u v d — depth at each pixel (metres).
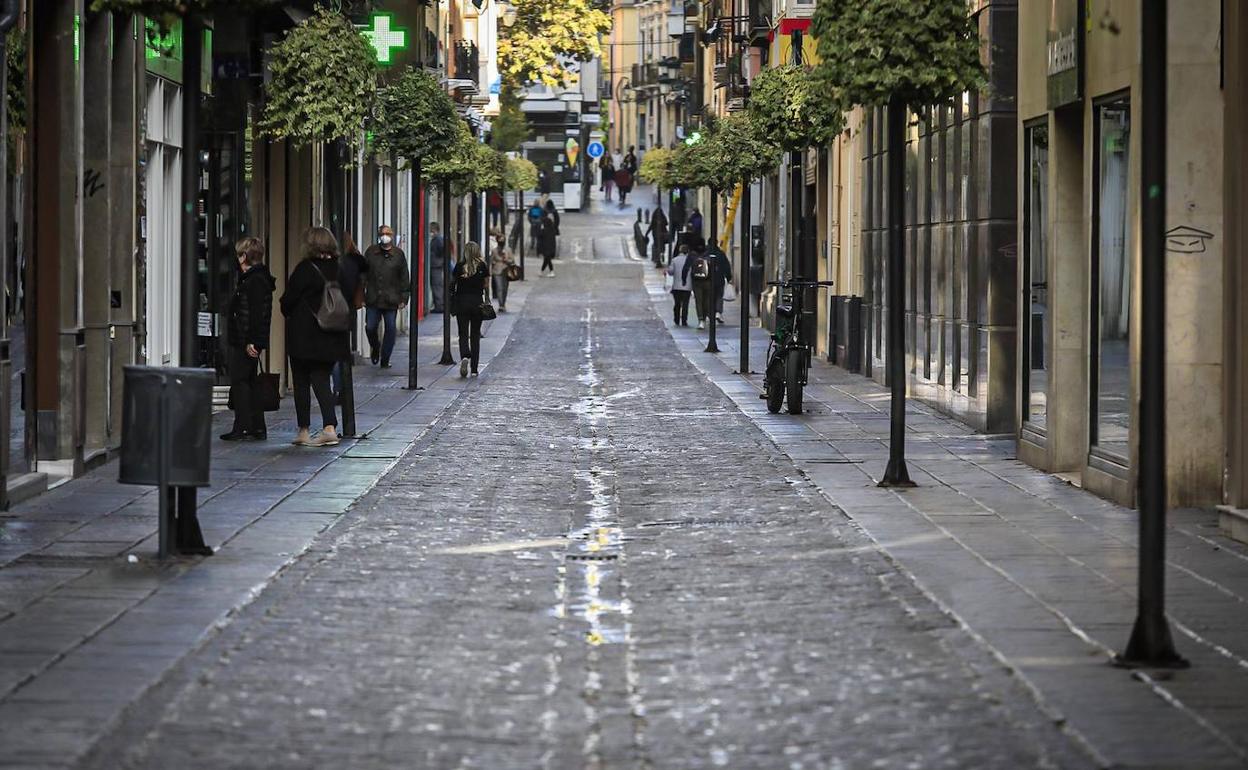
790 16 70.62
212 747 13.41
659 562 22.12
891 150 29.69
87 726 13.84
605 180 195.00
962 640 17.27
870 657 16.55
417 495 28.30
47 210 29.66
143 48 33.81
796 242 74.50
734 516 26.23
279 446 35.22
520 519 25.95
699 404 46.53
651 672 15.98
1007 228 38.75
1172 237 26.50
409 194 92.56
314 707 14.65
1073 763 13.04
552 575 21.17
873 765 13.01
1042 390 32.62
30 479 27.36
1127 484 27.19
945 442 37.28
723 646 17.08
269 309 36.00
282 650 16.75
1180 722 14.16
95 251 31.73
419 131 51.31
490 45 111.69
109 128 31.91
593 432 39.03
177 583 20.09
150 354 37.81
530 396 48.91
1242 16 24.77
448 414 43.06
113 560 21.62
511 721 14.25
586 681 15.62
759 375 57.03
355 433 37.56
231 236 43.38
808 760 13.14
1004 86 38.62
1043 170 32.84
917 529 24.81
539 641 17.33
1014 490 29.33
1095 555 22.50
